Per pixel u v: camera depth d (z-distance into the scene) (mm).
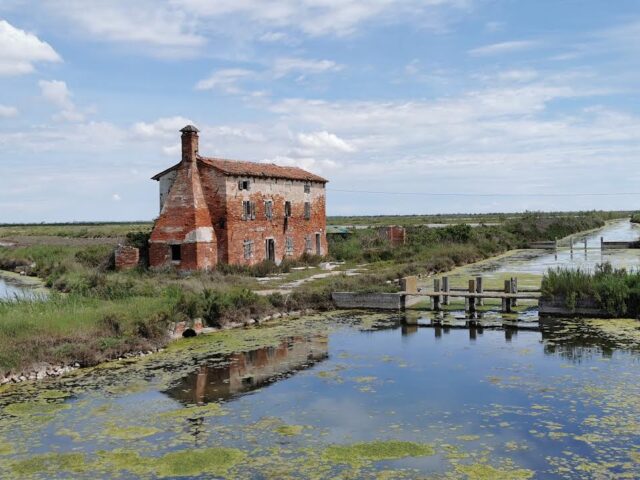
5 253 69625
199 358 22609
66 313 24203
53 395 18156
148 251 45594
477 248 64125
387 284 37906
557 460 12969
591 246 78562
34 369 20172
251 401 17469
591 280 29906
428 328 28031
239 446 14125
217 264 44656
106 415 16391
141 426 15523
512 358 21844
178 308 26906
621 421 15133
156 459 13461
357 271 47094
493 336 25875
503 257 64688
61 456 13672
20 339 21000
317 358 22500
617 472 12336
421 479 12234
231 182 45250
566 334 25562
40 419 16094
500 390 18000
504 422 15320
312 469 12805
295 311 32375
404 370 20578
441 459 13180
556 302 29922
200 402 17438
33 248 70250
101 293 30844
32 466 13172
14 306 26062
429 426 15188
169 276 41062
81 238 97938
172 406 17109
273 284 38969
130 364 21781
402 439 14367
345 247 61750
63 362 20953
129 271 43875
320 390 18438
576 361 21047
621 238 93375
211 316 28062
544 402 16750
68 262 52281
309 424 15508
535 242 81625
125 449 14039
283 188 52062
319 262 54125
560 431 14594
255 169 49062
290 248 53094
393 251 59844
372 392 18125
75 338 22141
